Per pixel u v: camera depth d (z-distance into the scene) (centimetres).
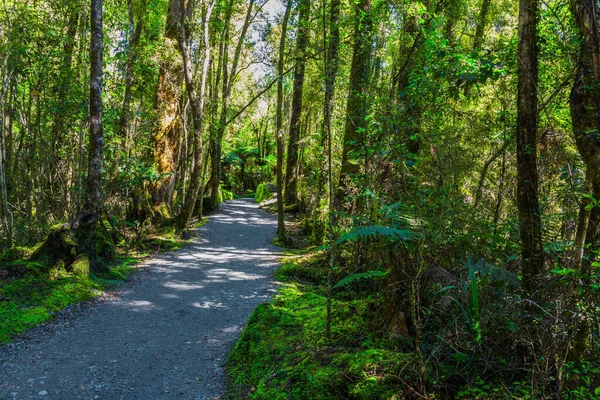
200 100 1419
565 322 286
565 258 388
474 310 347
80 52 1204
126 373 490
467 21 1132
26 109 1352
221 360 536
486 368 330
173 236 1349
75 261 813
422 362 328
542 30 558
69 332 598
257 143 4384
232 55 2439
